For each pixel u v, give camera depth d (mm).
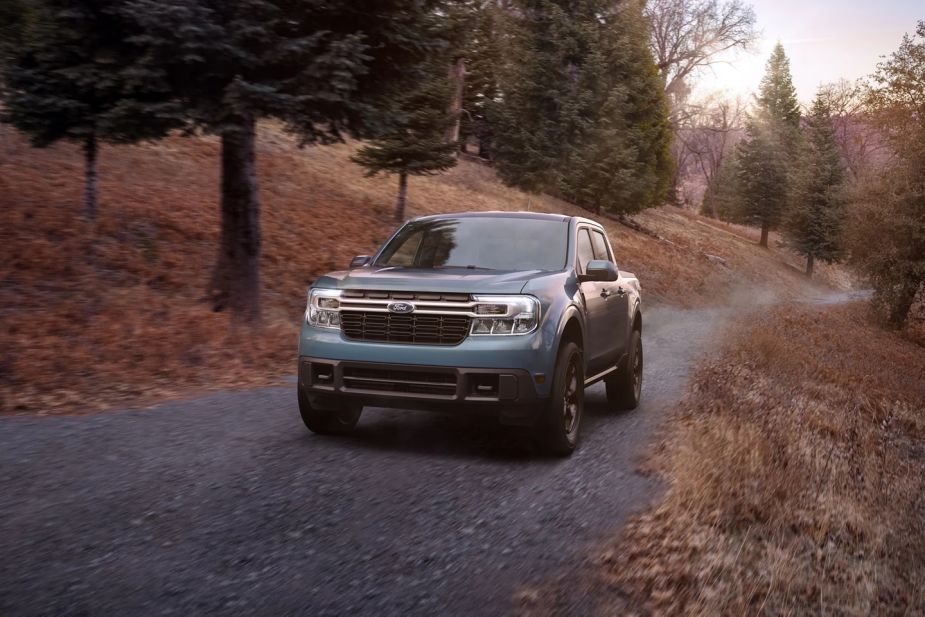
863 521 4836
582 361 6309
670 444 6266
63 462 5250
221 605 3168
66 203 14883
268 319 12555
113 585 3314
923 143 32906
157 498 4555
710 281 37094
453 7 11250
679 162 86000
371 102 10922
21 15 10250
